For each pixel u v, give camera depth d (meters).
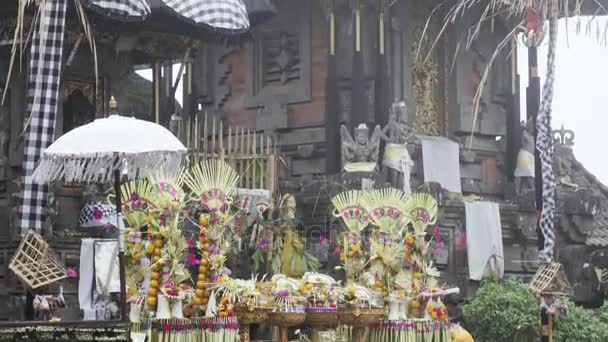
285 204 26.52
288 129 30.89
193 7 25.19
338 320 18.61
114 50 26.70
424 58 31.66
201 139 29.84
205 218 17.34
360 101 29.16
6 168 25.28
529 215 31.05
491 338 26.23
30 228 19.25
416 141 30.31
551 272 21.66
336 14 29.84
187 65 32.31
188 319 16.70
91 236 24.69
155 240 16.81
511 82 32.47
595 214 33.56
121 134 15.93
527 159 32.00
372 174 27.81
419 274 19.81
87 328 14.42
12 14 24.78
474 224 29.50
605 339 26.05
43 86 19.55
